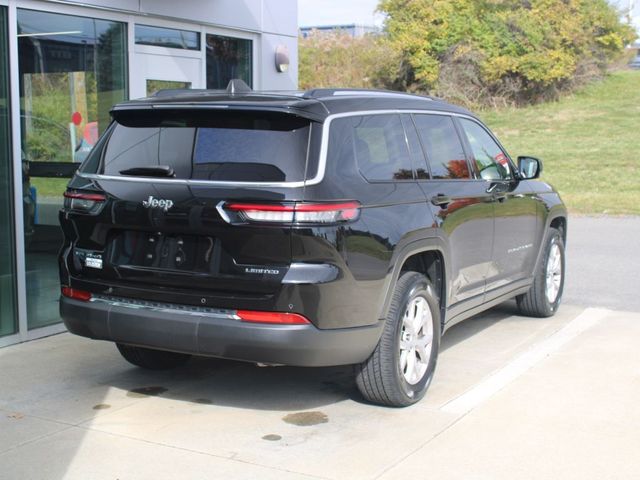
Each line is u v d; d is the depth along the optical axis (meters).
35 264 6.92
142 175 4.86
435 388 5.65
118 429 4.86
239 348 4.52
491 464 4.38
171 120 4.96
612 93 32.97
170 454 4.49
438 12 31.25
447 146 6.06
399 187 5.20
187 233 4.64
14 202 6.57
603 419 5.05
